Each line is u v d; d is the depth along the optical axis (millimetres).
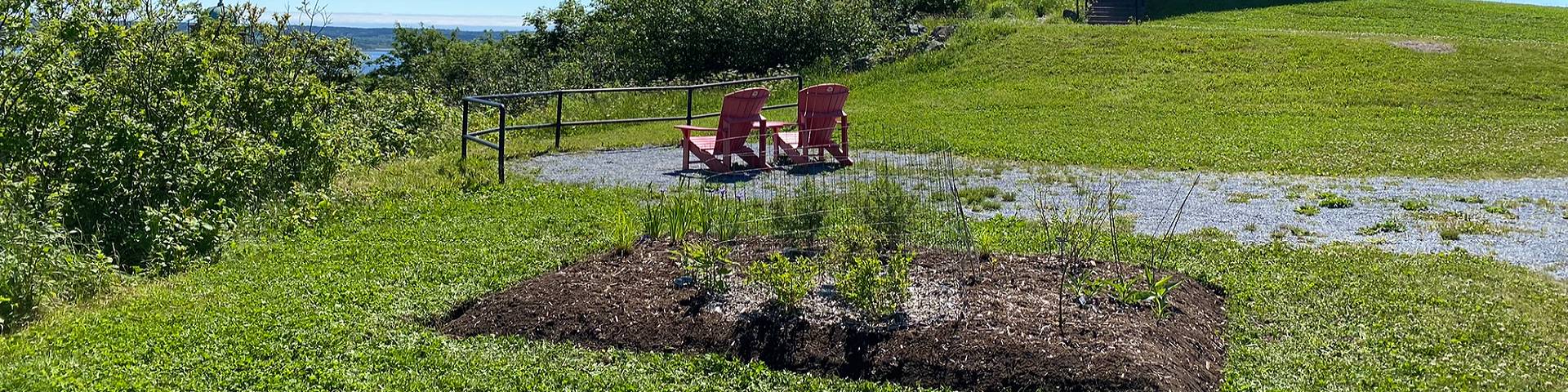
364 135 13250
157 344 6082
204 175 9289
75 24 9094
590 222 9383
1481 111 18344
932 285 6559
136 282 7641
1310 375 5633
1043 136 16047
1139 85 21594
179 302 6984
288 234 9172
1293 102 19516
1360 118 17828
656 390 5477
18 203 7684
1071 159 13766
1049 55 24625
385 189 11172
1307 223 9805
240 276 7695
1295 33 26031
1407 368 5664
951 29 27547
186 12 10633
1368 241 9008
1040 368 5391
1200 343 5988
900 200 8219
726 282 6688
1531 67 21672
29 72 8836
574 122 14773
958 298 6285
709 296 6457
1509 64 22000
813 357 5773
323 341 6125
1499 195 11211
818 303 6230
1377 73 21641
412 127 15656
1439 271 7699
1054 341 5609
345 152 11734
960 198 10859
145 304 6957
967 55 25203
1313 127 16875
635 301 6445
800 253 7430
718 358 5816
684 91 21547
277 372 5676
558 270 7590
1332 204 10688
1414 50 23562
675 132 16406
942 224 8391
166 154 9336
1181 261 7836
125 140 9008
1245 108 19094
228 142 9914
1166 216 10227
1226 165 13312
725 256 7074
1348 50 23688
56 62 9000
